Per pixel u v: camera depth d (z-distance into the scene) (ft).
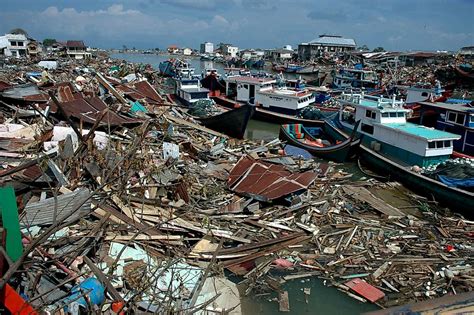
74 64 258.37
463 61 283.18
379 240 49.60
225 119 96.94
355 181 71.67
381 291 40.06
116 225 40.60
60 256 30.55
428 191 65.05
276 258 44.57
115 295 28.22
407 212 60.13
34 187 42.78
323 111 118.32
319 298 39.14
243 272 41.73
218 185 60.03
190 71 181.88
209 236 45.24
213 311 31.37
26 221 34.53
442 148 72.69
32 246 24.06
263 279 41.16
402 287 40.88
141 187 49.03
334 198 60.75
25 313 21.86
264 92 127.65
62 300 26.32
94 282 28.27
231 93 145.18
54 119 74.08
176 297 31.04
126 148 59.98
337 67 283.38
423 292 40.01
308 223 52.42
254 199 55.98
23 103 82.12
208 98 131.13
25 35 336.90
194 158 71.26
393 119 83.92
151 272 33.12
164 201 49.52
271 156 76.59
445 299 8.94
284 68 310.65
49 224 35.68
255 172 62.85
